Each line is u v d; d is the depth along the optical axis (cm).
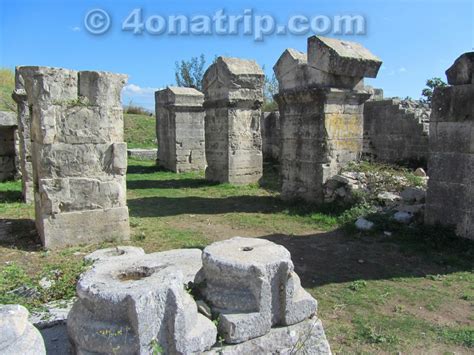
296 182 1023
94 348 281
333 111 937
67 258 606
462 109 656
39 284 454
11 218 853
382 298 483
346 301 475
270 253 340
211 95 1389
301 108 985
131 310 275
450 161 681
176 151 1680
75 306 312
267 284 315
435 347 377
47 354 320
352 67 918
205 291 335
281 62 1046
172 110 1670
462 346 378
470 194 651
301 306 332
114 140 691
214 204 1059
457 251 634
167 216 924
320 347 335
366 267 588
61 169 655
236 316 310
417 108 1566
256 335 312
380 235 726
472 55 649
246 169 1366
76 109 657
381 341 385
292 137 1023
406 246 663
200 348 290
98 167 682
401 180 924
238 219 890
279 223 851
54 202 652
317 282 536
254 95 1337
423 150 1420
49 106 638
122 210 705
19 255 622
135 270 338
